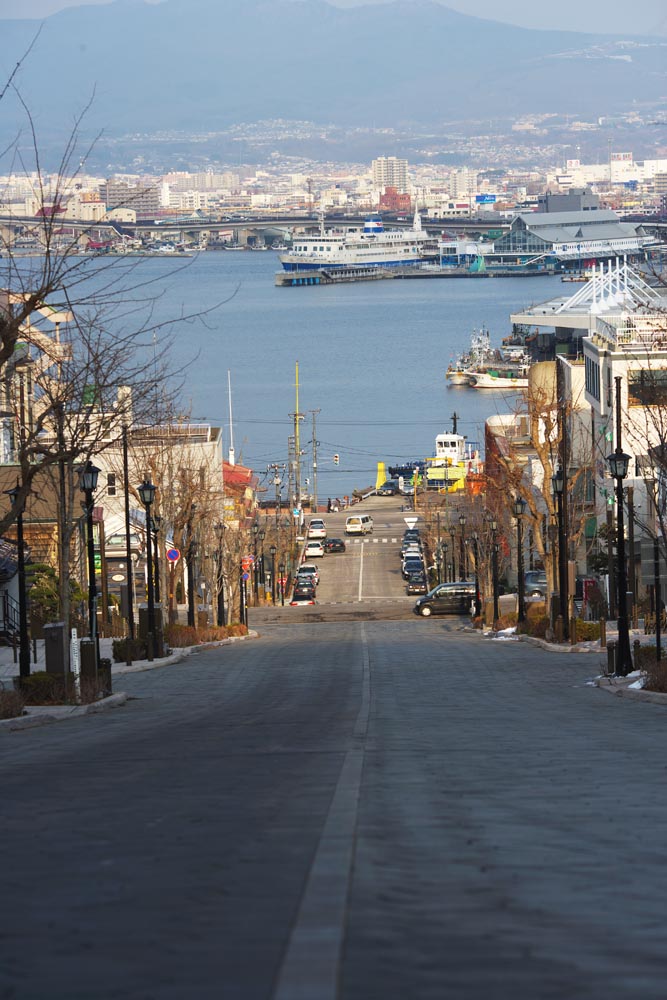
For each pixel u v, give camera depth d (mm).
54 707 56312
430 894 15227
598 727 42938
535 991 10906
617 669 67312
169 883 16141
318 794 25234
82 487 70750
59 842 20250
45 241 53906
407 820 21797
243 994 10359
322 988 10258
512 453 135750
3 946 12867
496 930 13352
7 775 31297
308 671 81938
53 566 120375
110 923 13805
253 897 14836
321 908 13812
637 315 169250
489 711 50906
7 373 57156
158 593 110250
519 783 27453
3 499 120938
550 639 105375
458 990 10789
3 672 77500
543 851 18812
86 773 31109
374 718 47938
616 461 68375
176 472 147625
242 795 25531
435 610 180625
